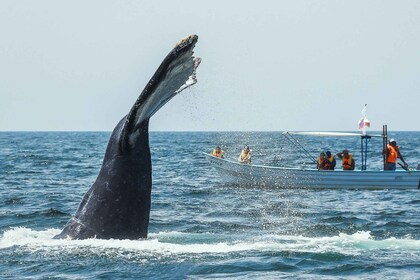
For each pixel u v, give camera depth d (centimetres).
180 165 12425
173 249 3438
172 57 2988
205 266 3161
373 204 6575
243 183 8538
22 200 6259
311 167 11681
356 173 8281
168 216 5231
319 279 3034
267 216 5406
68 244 3431
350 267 3228
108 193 3394
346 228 4691
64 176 9562
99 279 2966
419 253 3531
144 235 3484
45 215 5066
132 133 3281
